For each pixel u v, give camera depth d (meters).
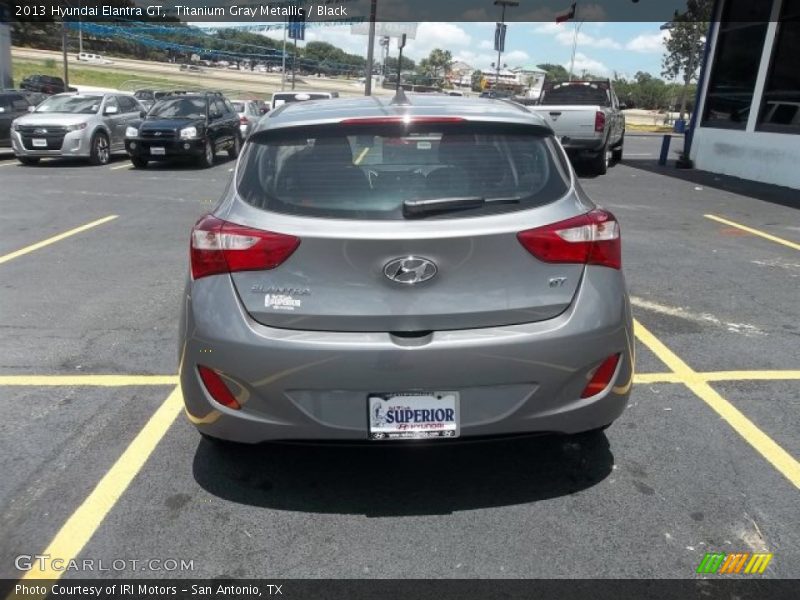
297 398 2.74
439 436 2.76
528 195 2.87
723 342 5.01
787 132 13.30
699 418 3.84
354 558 2.71
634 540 2.81
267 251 2.72
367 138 2.96
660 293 6.15
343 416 2.74
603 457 3.44
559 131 14.56
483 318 2.75
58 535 2.85
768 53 13.79
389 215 2.74
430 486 3.20
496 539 2.82
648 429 3.71
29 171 15.13
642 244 8.06
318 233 2.69
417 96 3.74
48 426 3.75
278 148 3.00
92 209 10.38
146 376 4.40
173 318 5.50
